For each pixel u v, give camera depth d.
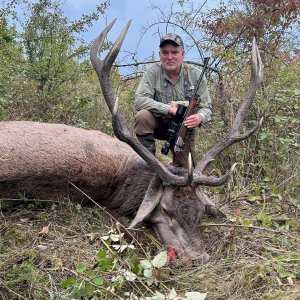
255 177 2.74
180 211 2.04
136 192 2.36
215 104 3.18
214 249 2.11
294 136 2.96
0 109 2.94
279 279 1.88
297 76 3.31
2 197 2.25
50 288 1.75
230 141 2.30
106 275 1.84
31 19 3.60
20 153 2.23
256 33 3.40
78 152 2.32
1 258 1.92
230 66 3.20
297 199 2.61
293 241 2.19
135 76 3.66
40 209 2.32
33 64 3.46
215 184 2.07
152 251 2.07
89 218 2.29
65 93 3.51
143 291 1.82
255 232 2.24
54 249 2.01
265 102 2.95
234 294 1.82
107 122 3.32
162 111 2.56
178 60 2.60
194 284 1.87
